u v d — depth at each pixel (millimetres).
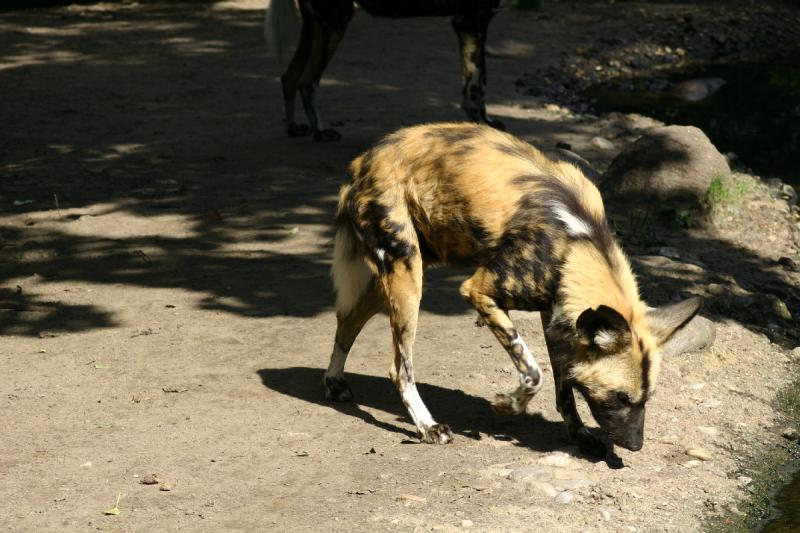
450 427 5652
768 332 7242
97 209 9727
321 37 11914
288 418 5738
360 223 5477
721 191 9766
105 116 13375
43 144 11992
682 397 6086
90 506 4688
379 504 4707
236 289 7848
